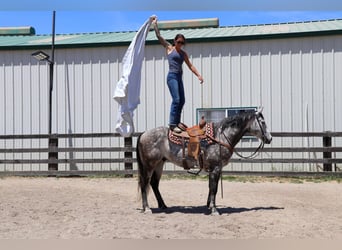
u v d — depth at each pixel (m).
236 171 15.03
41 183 14.33
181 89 8.71
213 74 16.62
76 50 17.58
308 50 15.98
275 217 8.37
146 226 7.49
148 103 17.08
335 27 16.30
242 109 16.41
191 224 7.63
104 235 6.89
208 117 16.67
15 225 7.67
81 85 17.53
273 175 14.86
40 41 18.77
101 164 17.25
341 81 15.74
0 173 16.55
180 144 8.62
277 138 16.05
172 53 8.66
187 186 13.29
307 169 15.91
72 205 9.80
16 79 17.91
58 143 17.52
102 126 17.39
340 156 15.66
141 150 8.94
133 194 11.71
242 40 16.36
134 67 9.13
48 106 17.69
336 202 10.32
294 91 16.08
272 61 16.23
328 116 15.85
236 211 9.01
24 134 17.78
